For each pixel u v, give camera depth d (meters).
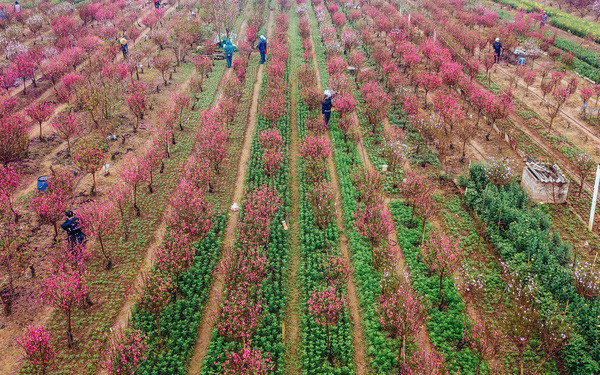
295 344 17.03
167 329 17.08
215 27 54.84
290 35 60.22
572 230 22.67
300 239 22.66
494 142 31.62
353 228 22.75
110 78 36.41
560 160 28.91
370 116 32.72
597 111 34.84
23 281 18.94
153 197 25.22
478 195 24.70
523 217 22.05
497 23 59.25
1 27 51.19
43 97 36.59
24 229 21.77
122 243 21.59
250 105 38.41
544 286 18.31
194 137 31.97
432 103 37.81
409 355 16.09
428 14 66.62
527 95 39.00
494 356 15.90
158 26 61.34
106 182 26.19
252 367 14.03
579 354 15.34
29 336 14.52
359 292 19.17
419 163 29.16
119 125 32.75
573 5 71.00
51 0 67.06
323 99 35.50
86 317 17.59
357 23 59.56
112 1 68.25
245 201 23.81
